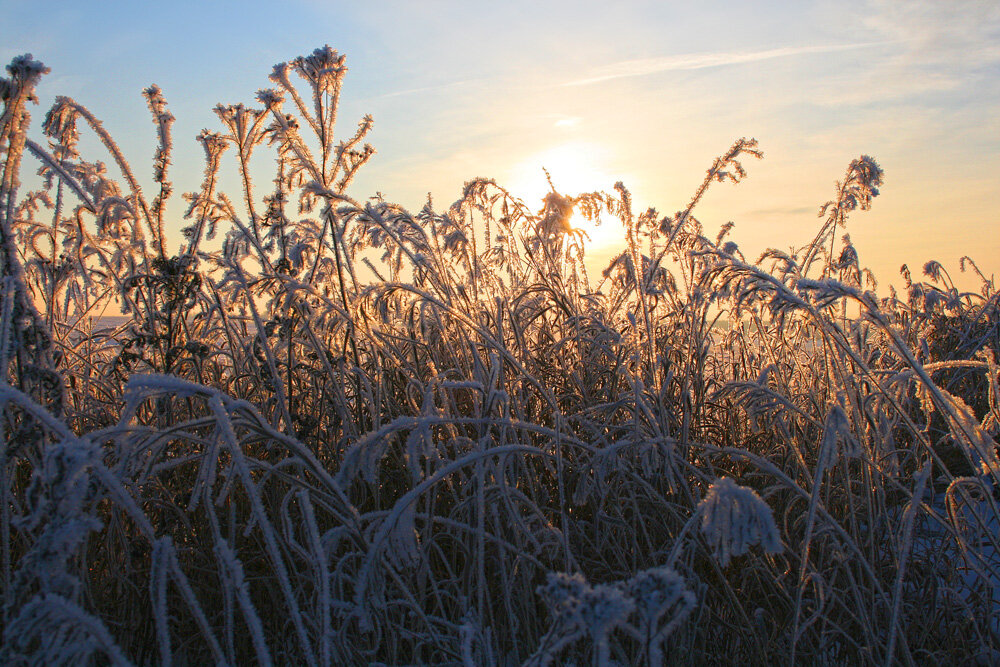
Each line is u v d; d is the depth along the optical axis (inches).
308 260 140.9
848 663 99.6
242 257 152.7
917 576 111.3
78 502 58.0
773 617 98.8
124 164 124.4
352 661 83.6
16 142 89.3
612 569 106.1
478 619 90.1
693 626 93.8
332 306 112.8
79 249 138.0
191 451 116.9
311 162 126.3
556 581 49.7
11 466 91.5
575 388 137.4
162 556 61.5
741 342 162.4
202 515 107.9
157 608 60.1
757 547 106.7
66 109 119.7
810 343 151.0
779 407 107.4
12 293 83.4
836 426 79.7
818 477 81.9
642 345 139.6
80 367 144.6
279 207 143.5
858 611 94.7
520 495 93.6
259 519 64.9
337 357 122.6
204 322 146.8
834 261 163.8
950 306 228.5
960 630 99.3
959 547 99.1
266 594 107.4
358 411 123.6
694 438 123.7
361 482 110.7
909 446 151.6
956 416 83.7
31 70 88.6
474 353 110.9
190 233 133.5
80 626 53.4
